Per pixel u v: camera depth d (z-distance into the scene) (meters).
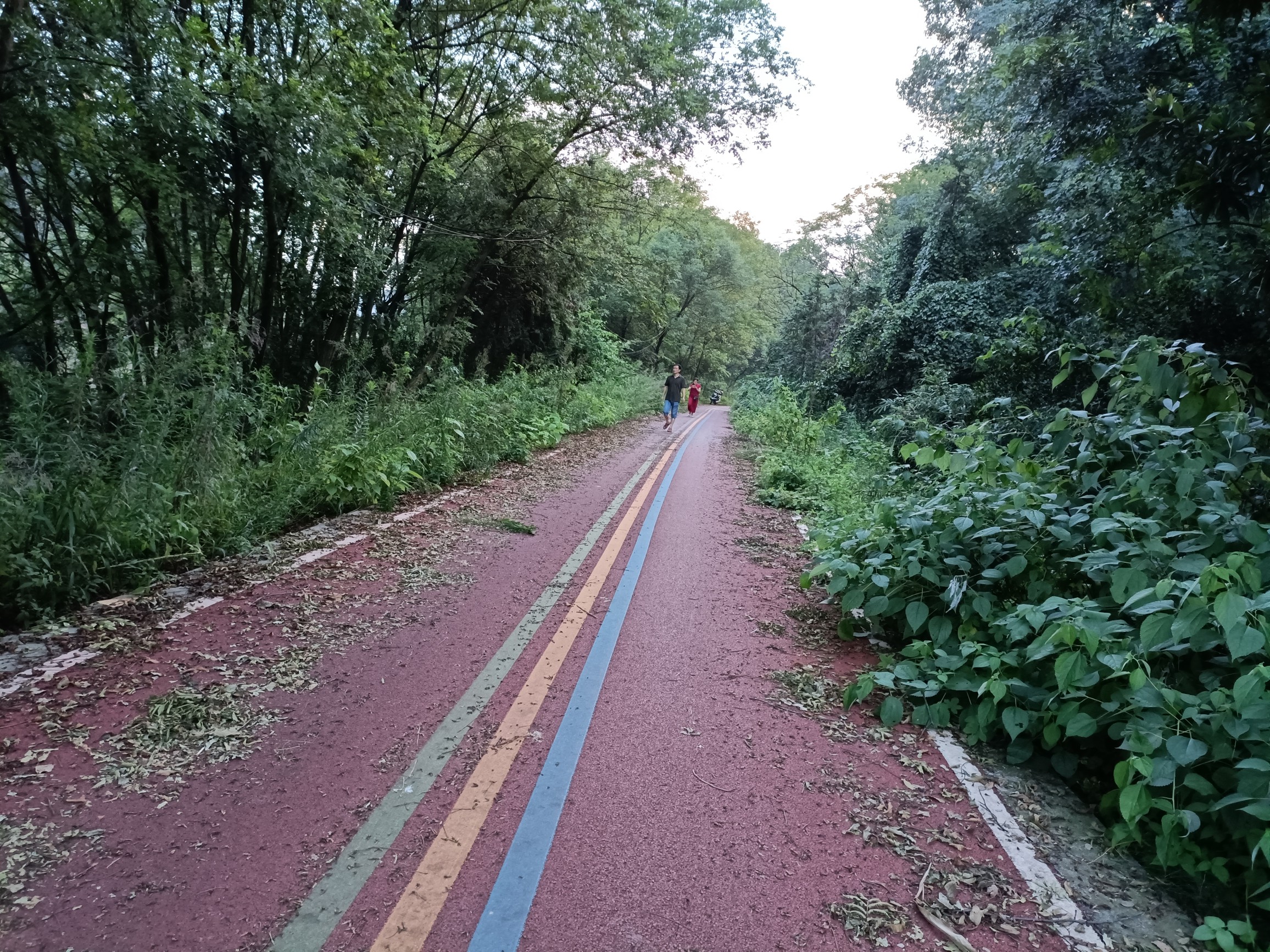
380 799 2.83
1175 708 2.63
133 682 3.63
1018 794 3.05
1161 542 3.36
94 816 2.63
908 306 16.20
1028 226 15.98
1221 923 2.17
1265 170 5.34
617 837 2.65
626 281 22.52
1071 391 9.05
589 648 4.42
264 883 2.35
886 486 8.28
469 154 16.19
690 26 15.81
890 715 3.54
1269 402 4.85
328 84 9.01
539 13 13.23
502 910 2.27
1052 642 3.11
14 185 7.65
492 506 8.54
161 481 5.48
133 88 7.05
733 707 3.76
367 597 5.12
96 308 8.72
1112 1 7.97
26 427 4.89
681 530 7.92
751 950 2.16
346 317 12.62
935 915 2.33
